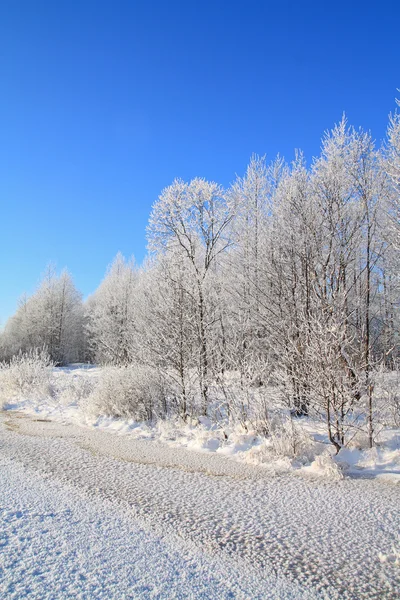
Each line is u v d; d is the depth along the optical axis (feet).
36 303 131.23
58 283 132.46
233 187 51.42
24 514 14.93
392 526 14.66
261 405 29.63
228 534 13.87
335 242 37.60
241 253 49.42
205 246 48.21
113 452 26.04
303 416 34.17
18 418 40.04
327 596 10.37
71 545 12.53
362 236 37.60
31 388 53.42
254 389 31.81
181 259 40.78
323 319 27.02
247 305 42.55
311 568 11.75
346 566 11.89
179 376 36.78
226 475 21.26
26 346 126.93
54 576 10.66
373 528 14.48
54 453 25.31
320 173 38.50
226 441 28.25
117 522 14.55
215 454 25.91
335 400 25.16
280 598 10.21
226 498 17.57
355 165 34.86
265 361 33.42
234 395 31.94
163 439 30.17
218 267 51.39
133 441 29.48
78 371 92.73
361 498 17.69
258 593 10.39
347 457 24.27
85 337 139.85
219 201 47.50
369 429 25.90
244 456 24.80
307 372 26.89
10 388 55.11
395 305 46.03
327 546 13.10
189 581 10.80
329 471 21.30
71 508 15.79
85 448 27.02
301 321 34.91
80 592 9.98
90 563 11.47
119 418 36.99
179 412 35.81
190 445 28.17
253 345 36.63
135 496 17.53
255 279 45.01
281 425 27.68
